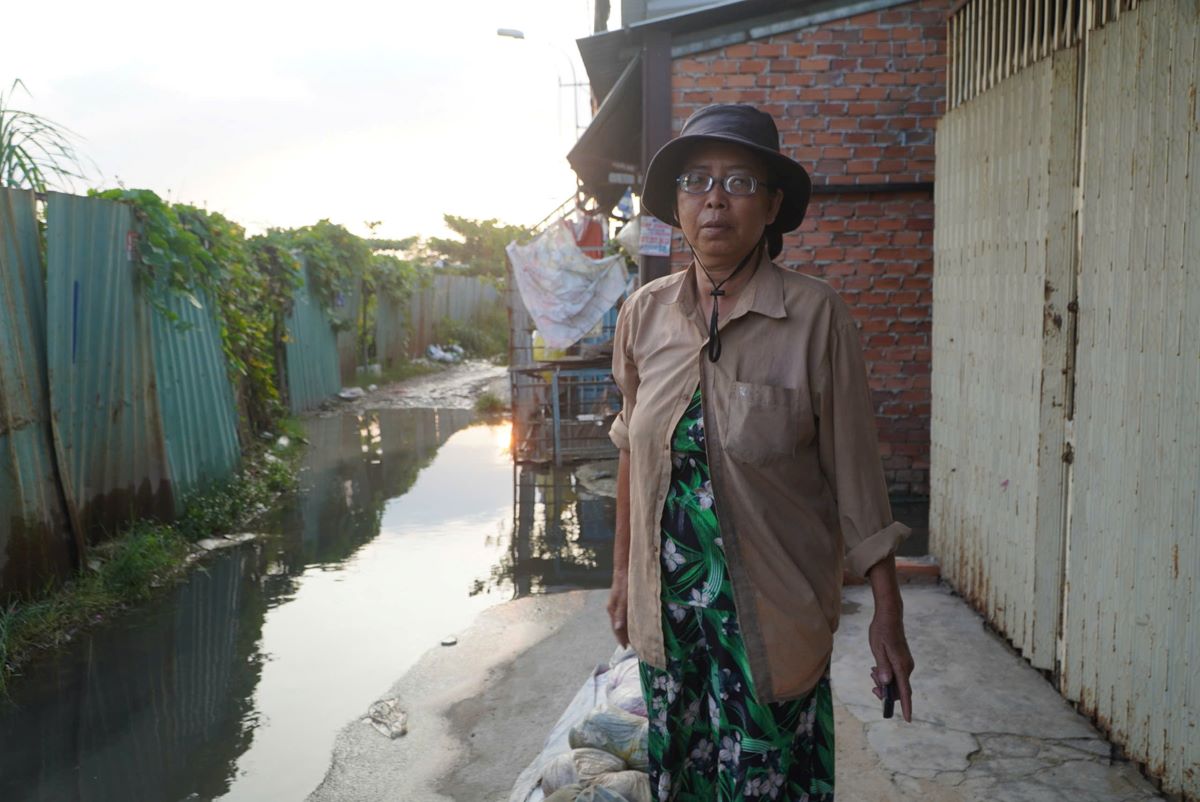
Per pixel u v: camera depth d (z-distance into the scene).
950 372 4.99
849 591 5.16
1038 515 3.82
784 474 1.91
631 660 3.46
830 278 7.09
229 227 9.49
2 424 5.05
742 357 1.91
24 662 4.75
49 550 5.41
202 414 7.77
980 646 4.29
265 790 3.54
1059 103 3.63
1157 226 2.96
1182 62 2.83
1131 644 3.17
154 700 4.34
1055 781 3.16
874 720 3.62
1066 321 3.66
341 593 5.88
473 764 3.66
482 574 6.27
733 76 6.88
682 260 7.05
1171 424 2.90
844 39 6.84
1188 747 2.86
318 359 15.09
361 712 4.18
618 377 2.23
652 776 2.13
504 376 20.41
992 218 4.34
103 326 6.02
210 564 6.50
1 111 5.72
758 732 1.94
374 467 10.15
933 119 6.89
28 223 5.39
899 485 7.33
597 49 7.12
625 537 2.30
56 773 3.71
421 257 42.81
